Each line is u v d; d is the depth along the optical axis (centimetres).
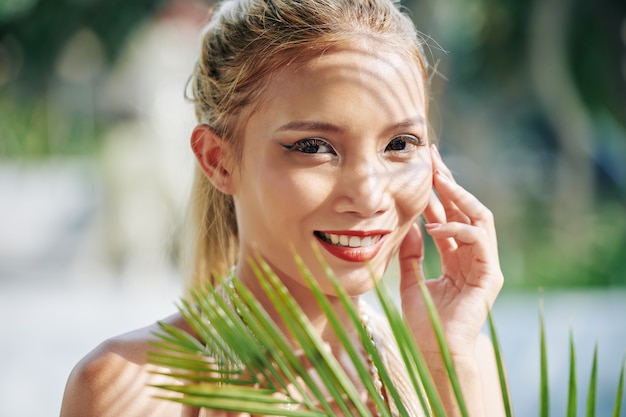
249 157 175
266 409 126
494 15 912
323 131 165
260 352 132
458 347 178
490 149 984
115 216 681
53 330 516
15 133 1144
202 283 210
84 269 756
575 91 895
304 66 167
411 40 177
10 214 948
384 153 170
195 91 201
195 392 125
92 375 177
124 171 671
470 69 968
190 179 227
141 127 669
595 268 802
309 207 166
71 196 991
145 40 694
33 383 443
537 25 885
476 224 194
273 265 175
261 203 172
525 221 960
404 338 127
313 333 126
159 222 668
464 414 126
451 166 966
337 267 167
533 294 677
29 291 670
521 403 407
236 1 188
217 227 207
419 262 196
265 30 174
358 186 164
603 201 991
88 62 917
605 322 472
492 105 988
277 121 168
